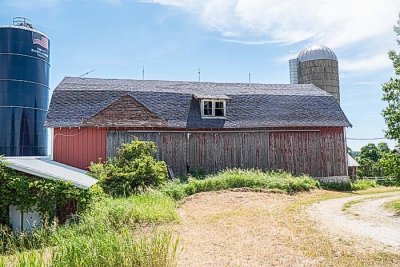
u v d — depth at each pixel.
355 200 18.62
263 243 9.91
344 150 26.98
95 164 20.06
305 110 26.72
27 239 9.61
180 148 23.55
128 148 18.88
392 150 18.91
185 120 23.77
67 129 21.98
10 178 12.07
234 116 25.06
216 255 8.83
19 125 30.66
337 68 39.62
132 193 16.56
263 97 26.75
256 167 24.81
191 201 16.89
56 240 8.73
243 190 19.94
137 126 22.53
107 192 16.52
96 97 23.42
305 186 22.33
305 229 11.54
